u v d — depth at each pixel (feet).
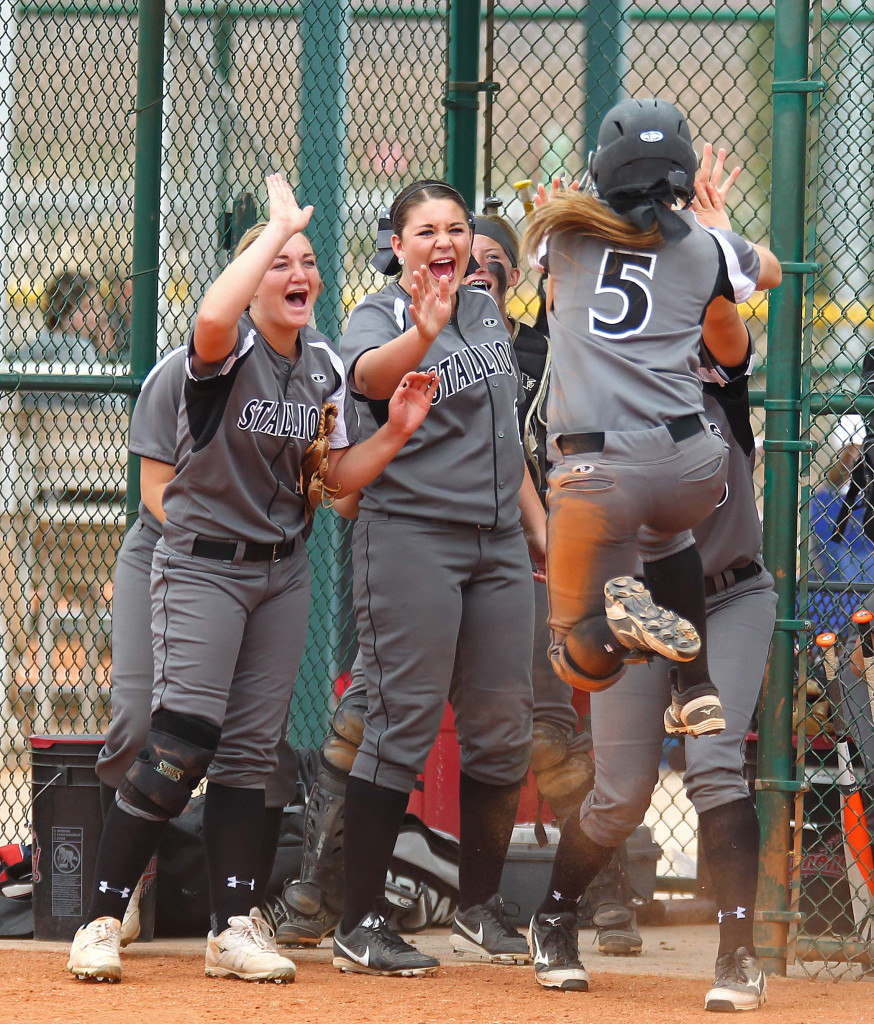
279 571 44.91
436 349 46.26
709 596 43.52
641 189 38.58
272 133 70.38
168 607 43.86
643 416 37.73
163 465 47.50
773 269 42.11
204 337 41.42
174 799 43.27
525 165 82.89
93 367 67.67
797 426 48.39
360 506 46.83
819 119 48.93
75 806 52.29
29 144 70.18
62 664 78.54
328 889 51.49
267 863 49.57
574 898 44.06
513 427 47.34
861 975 47.65
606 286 38.88
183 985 42.96
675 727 39.50
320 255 72.54
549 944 43.91
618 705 42.01
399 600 45.16
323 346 45.80
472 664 46.96
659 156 38.60
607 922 52.90
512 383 47.75
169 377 47.52
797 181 48.60
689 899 61.16
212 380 42.50
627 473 37.40
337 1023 37.50
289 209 43.16
